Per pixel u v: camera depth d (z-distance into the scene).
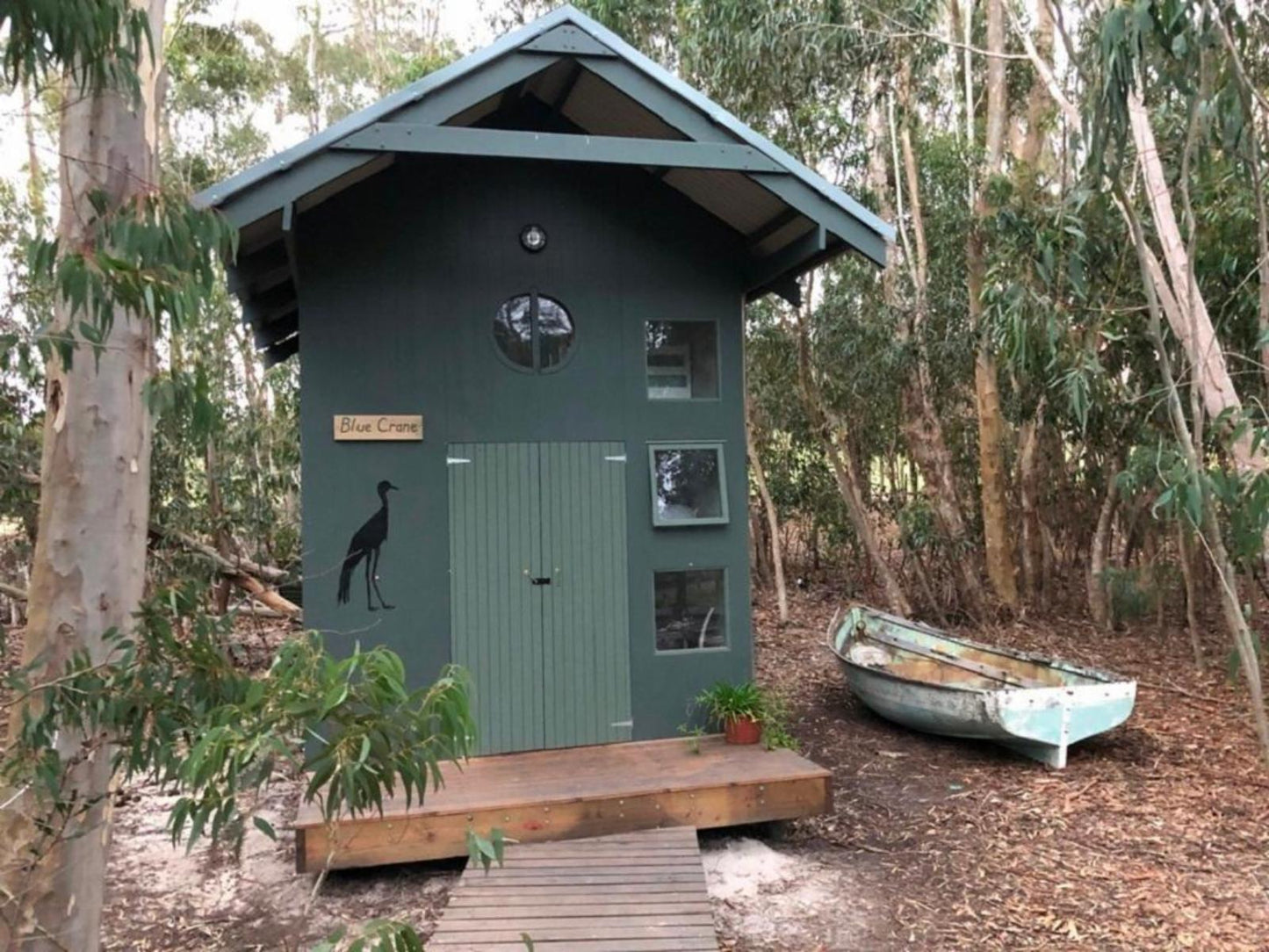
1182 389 5.87
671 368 5.57
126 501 2.22
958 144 9.02
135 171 2.11
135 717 1.89
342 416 4.98
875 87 8.73
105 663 1.92
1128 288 5.86
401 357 5.09
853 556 12.66
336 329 5.00
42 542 2.16
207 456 8.19
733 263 5.61
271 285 5.68
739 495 5.55
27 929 2.03
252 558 8.64
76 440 2.16
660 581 5.44
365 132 4.17
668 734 5.36
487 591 5.16
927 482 10.09
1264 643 8.80
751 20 7.57
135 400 2.23
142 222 1.81
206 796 1.54
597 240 5.40
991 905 3.92
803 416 10.62
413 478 5.08
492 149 4.29
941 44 8.82
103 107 2.06
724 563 5.50
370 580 5.00
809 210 4.75
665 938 3.37
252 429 8.59
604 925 3.46
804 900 3.99
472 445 5.17
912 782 5.55
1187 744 6.15
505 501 5.21
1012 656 6.87
